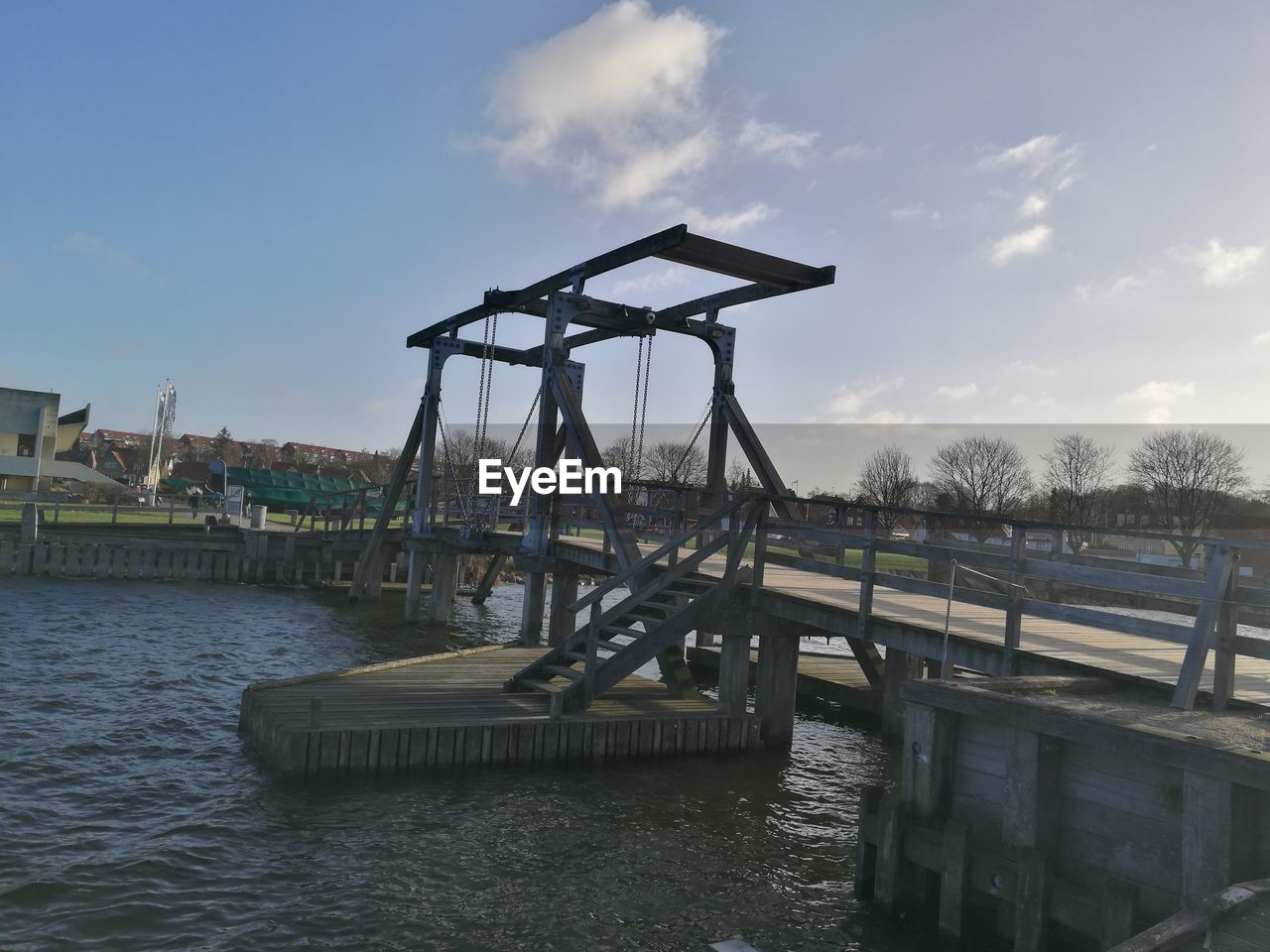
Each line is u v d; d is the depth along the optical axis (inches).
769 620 479.5
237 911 262.4
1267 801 209.3
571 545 675.4
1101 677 297.0
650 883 300.5
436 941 252.4
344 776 377.7
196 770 386.0
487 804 361.1
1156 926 173.2
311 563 1323.8
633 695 499.8
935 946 263.0
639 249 549.6
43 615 832.3
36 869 280.7
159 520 1657.2
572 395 618.8
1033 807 244.7
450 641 856.3
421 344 951.6
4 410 2454.5
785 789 411.8
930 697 275.6
